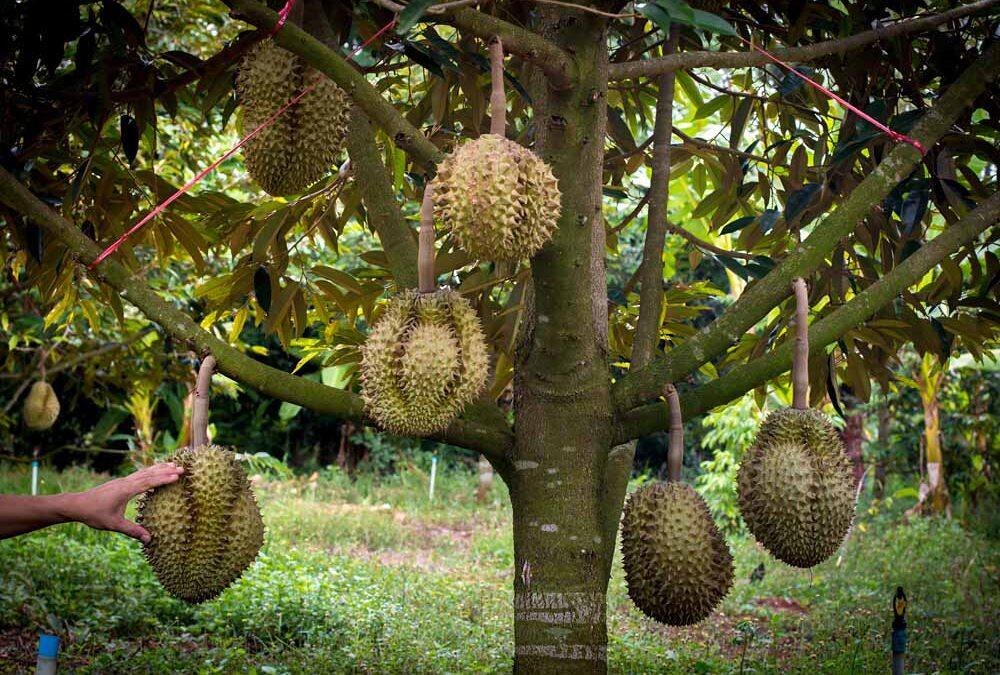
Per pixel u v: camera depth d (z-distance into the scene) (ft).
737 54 7.91
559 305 7.11
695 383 29.40
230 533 6.70
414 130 6.48
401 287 8.16
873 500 34.83
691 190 15.85
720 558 6.84
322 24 8.14
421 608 20.40
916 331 11.41
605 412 7.43
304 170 7.16
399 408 6.54
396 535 32.48
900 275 7.43
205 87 9.53
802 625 21.29
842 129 10.14
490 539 32.63
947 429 36.40
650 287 8.79
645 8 5.27
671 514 6.79
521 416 7.54
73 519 6.41
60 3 7.48
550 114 6.83
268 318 11.00
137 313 23.79
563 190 6.84
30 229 8.93
